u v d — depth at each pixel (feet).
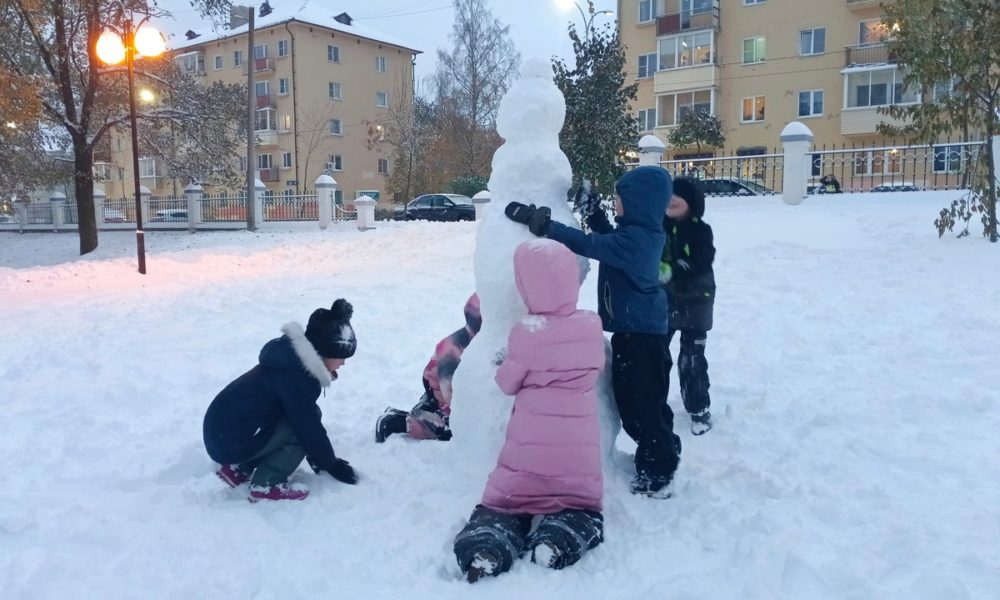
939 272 27.37
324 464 12.17
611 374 11.96
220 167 79.05
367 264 47.16
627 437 14.10
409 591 8.95
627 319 11.53
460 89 148.05
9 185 74.18
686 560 9.48
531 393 10.25
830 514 10.51
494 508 10.02
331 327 12.23
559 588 8.91
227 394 11.95
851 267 29.99
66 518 11.19
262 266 50.85
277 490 11.92
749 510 10.78
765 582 8.75
